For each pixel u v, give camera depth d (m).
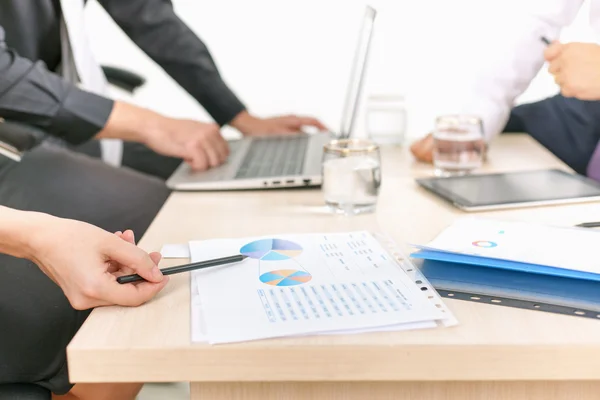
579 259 0.74
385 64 2.87
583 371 0.61
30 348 0.90
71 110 1.37
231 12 2.92
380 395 0.69
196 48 1.86
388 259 0.81
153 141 1.38
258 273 0.78
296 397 0.70
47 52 1.69
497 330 0.64
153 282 0.73
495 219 0.91
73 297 0.73
